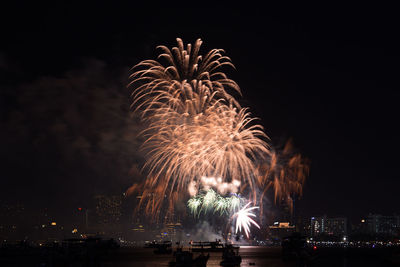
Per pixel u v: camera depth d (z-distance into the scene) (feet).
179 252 282.77
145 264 306.14
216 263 318.86
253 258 386.11
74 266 294.87
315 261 363.15
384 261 368.07
